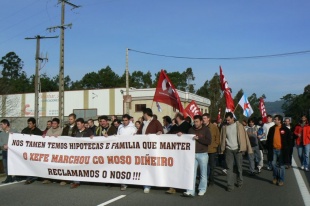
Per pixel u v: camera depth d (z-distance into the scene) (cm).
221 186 957
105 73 9556
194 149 819
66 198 806
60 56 2598
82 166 945
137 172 879
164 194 846
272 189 911
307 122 1330
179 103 1036
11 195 845
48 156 989
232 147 904
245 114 1769
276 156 978
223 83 1317
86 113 4891
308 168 1271
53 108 5284
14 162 1022
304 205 742
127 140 899
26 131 1056
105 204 747
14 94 5528
